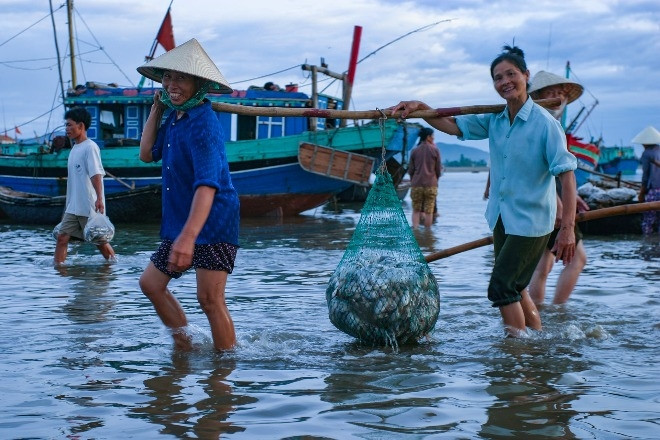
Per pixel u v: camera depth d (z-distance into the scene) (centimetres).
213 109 546
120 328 601
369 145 1992
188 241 473
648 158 1477
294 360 502
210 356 511
